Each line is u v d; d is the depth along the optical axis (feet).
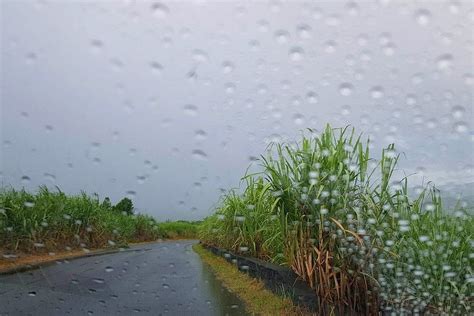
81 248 26.08
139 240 37.52
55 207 24.64
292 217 11.82
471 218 11.99
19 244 21.17
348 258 10.61
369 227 10.71
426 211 11.62
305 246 11.38
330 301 10.51
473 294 10.84
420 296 10.80
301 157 11.82
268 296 12.34
